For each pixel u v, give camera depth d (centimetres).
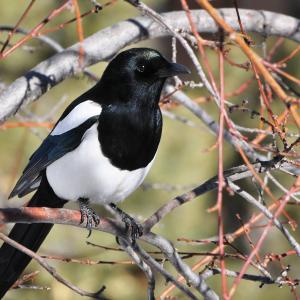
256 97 1762
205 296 830
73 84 1753
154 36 1152
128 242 825
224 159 1870
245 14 1163
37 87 1051
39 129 1689
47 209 771
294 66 1825
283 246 1748
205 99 1166
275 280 835
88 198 996
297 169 886
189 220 1828
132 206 1778
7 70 1770
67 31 1727
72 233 1656
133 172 975
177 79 953
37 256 718
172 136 1823
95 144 951
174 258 825
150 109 966
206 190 873
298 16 2186
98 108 960
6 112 1024
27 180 991
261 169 859
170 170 1814
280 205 677
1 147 1698
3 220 736
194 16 1138
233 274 838
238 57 1733
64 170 970
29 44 1742
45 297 1564
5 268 947
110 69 975
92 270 1662
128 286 1692
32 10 1706
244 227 873
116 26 1135
